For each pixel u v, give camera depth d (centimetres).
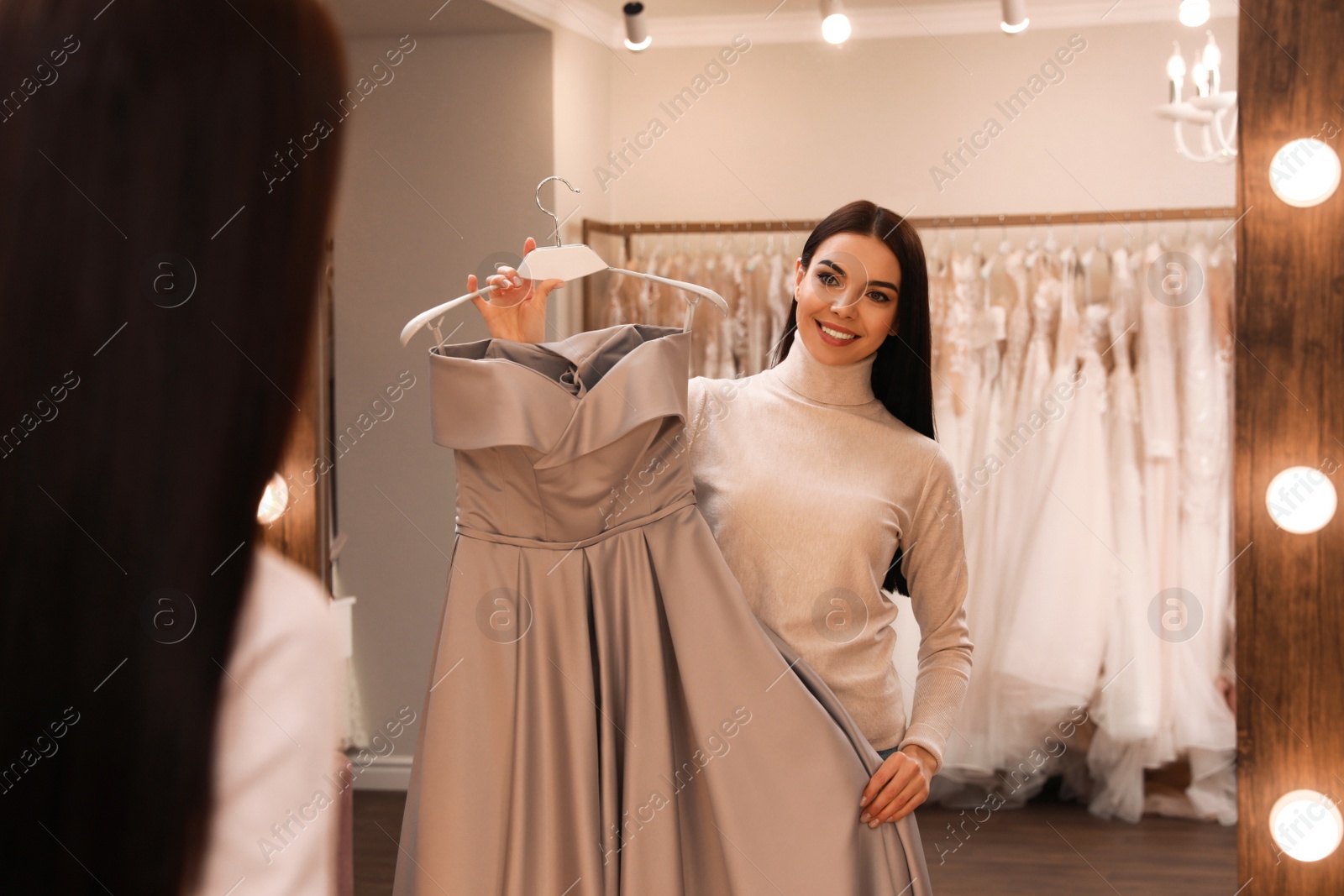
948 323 304
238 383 24
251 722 27
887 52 313
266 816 27
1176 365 291
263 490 25
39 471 23
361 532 291
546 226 281
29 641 23
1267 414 110
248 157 24
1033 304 301
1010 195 309
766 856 118
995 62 308
